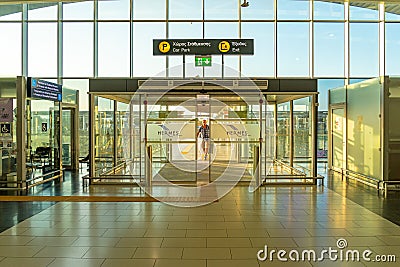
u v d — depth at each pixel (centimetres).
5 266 503
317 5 1722
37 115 1149
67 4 1723
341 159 1387
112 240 607
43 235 634
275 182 1119
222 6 1730
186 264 507
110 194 975
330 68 1730
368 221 716
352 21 1717
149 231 655
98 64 1734
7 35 1712
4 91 1051
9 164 1045
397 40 1716
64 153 1511
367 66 1727
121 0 1727
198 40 1152
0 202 884
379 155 1059
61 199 916
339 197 939
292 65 1733
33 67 1723
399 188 1046
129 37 1730
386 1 1220
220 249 565
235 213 780
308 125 1195
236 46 1147
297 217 747
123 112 1368
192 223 705
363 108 1176
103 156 1273
